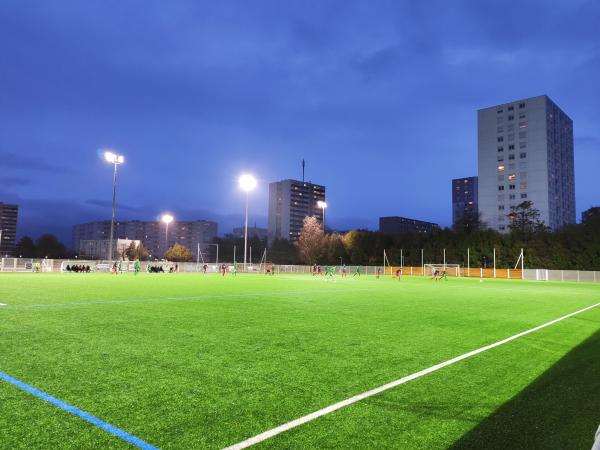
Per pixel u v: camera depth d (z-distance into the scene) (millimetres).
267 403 4496
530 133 98062
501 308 14703
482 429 3975
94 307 12500
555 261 61500
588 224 67312
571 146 113500
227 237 138000
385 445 3584
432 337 8508
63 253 116688
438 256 73562
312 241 89188
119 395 4648
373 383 5281
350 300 16766
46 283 24344
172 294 17859
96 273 45906
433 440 3713
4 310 11570
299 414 4215
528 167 97938
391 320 10891
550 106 100500
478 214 93375
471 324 10492
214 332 8586
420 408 4480
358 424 4012
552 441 3740
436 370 5980
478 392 5051
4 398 4496
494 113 103562
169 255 111375
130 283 25703
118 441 3539
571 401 4785
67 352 6590
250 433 3742
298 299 16703
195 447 3457
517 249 65000
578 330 10039
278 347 7230
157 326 9203
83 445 3455
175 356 6438
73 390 4781
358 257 85375
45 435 3631
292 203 165875
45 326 8977
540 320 11633
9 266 47500
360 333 8805
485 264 67812
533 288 30609
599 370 6168
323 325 9812
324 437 3707
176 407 4324
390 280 43094
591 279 49969
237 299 16188
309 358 6488
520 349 7555
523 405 4637
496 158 102688
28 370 5551
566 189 107875
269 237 167500
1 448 3377
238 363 6094
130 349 6871
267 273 58125
